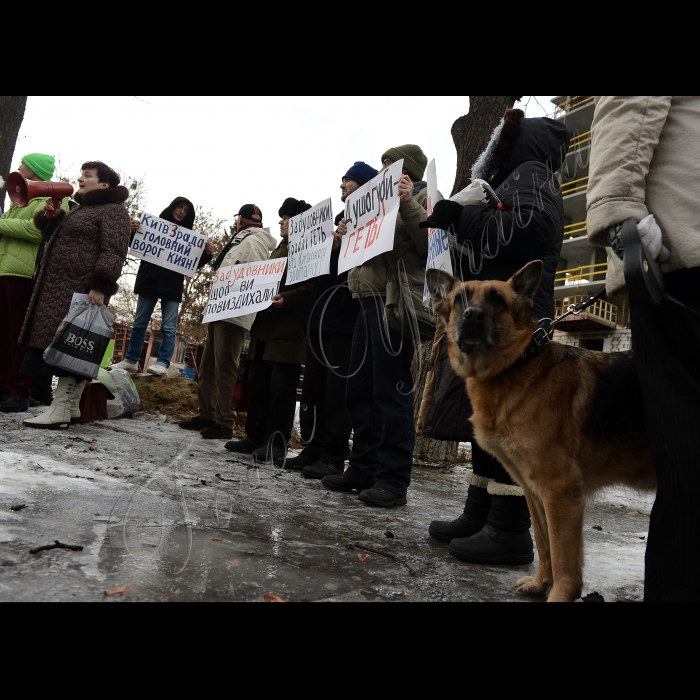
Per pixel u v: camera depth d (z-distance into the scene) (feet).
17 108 24.82
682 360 5.33
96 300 15.58
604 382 7.28
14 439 13.25
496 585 7.34
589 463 7.19
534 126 9.16
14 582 5.20
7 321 18.04
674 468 5.24
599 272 50.85
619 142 5.45
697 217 5.27
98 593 5.23
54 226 17.67
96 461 11.93
